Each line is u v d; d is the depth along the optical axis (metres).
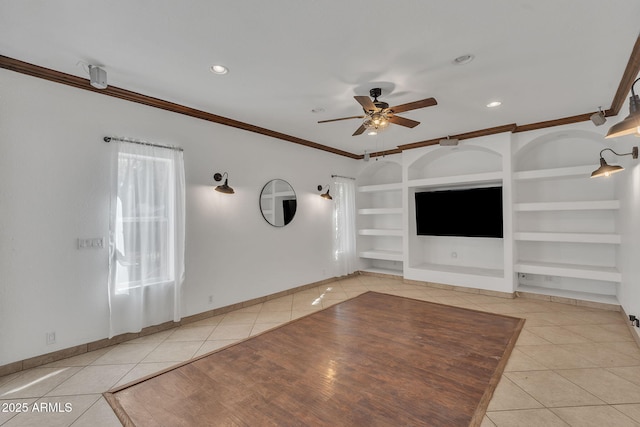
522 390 2.22
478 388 2.23
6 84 2.54
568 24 2.12
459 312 4.00
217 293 4.02
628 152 3.33
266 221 4.69
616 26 2.13
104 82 2.63
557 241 4.36
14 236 2.56
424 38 2.28
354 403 2.06
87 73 2.76
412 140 5.27
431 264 5.95
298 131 4.68
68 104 2.86
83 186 2.93
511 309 4.08
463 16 2.03
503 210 4.69
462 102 3.54
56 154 2.78
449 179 5.20
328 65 2.66
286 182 5.03
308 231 5.43
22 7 1.88
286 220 5.02
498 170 5.14
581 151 4.49
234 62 2.61
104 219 3.06
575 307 4.13
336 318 3.83
